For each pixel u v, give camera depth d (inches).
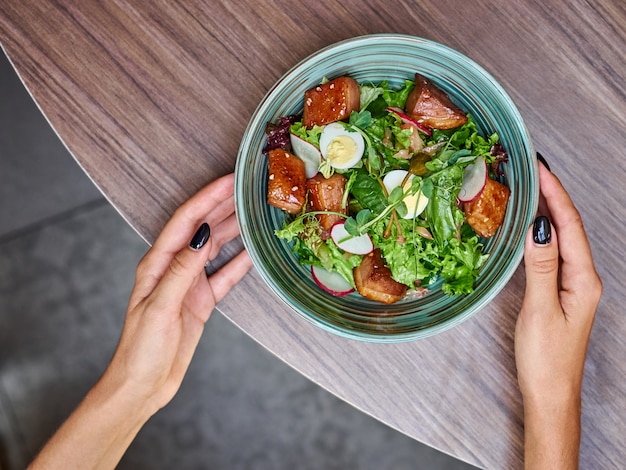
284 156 22.4
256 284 24.9
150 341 23.7
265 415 41.1
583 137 23.8
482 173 22.1
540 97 23.8
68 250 41.6
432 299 23.3
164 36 24.0
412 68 22.7
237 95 24.1
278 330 24.8
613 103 23.6
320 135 22.5
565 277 23.8
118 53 24.1
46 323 41.8
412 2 23.8
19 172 41.4
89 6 24.1
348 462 40.9
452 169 22.1
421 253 22.9
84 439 24.9
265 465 41.2
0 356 41.9
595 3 23.4
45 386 41.8
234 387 41.1
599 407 24.7
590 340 24.6
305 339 24.8
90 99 24.2
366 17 23.9
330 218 22.7
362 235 22.5
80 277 41.7
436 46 21.3
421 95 22.0
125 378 24.4
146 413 25.9
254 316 24.9
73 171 41.5
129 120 24.2
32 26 24.1
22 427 41.8
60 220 41.6
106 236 41.7
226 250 25.2
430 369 24.7
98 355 41.8
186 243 23.9
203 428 41.3
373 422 40.8
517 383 24.5
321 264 23.4
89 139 24.3
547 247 22.2
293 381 40.9
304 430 41.0
